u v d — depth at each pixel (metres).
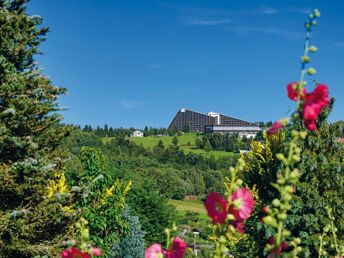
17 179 9.95
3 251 9.84
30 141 10.05
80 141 80.94
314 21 2.42
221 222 2.76
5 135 9.66
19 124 10.26
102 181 15.70
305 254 13.33
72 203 12.08
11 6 12.13
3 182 9.78
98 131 149.38
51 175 10.45
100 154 16.33
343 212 13.95
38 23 11.59
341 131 14.72
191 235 49.25
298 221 14.00
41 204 10.35
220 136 137.50
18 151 10.08
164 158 111.00
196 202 82.94
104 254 15.55
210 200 2.80
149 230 29.14
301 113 2.49
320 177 14.41
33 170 9.93
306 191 14.07
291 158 2.47
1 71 10.27
